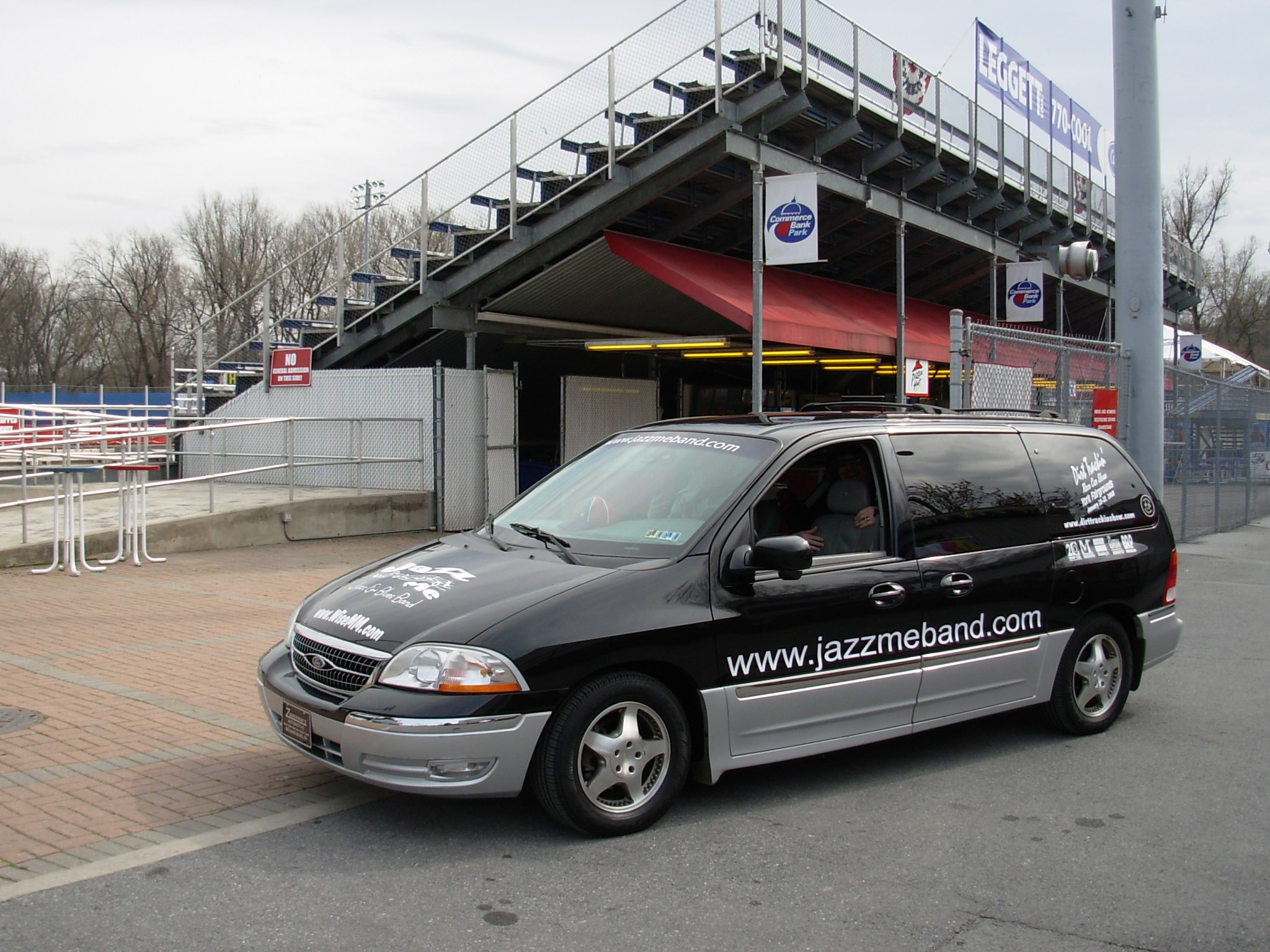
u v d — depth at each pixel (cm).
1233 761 579
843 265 2142
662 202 1652
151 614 911
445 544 561
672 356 2083
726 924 380
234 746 564
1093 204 2569
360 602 483
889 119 1697
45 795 490
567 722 437
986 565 564
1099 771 559
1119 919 390
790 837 461
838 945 367
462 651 430
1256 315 6612
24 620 876
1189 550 1551
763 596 487
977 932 378
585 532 527
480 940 365
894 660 525
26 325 5753
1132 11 1305
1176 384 1659
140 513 1339
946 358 1952
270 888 401
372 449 1692
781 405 2423
